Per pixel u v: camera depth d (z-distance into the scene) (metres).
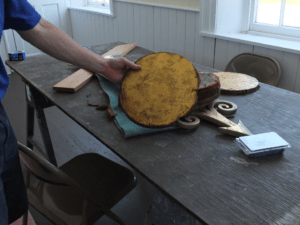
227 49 2.59
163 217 1.07
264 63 2.13
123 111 1.13
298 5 2.28
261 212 0.73
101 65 1.29
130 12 3.58
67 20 4.94
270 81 2.07
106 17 4.06
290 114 1.21
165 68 1.19
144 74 1.20
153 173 0.88
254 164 0.91
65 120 2.97
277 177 0.85
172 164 0.92
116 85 1.49
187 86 1.13
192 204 0.76
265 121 1.15
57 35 1.19
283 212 0.73
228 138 1.05
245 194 0.79
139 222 1.76
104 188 1.39
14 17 1.04
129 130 1.07
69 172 1.50
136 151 0.99
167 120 1.09
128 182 1.43
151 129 1.09
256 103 1.31
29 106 2.12
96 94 1.44
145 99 1.14
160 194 1.06
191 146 1.01
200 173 0.87
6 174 1.06
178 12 2.93
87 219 1.22
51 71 1.79
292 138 1.04
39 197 1.37
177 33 3.04
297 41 2.31
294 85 2.22
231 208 0.74
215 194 0.79
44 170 1.09
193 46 2.92
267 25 2.51
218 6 2.52
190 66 1.17
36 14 1.11
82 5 4.88
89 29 4.55
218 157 0.95
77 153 2.44
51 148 2.12
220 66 2.72
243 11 2.63
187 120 1.12
